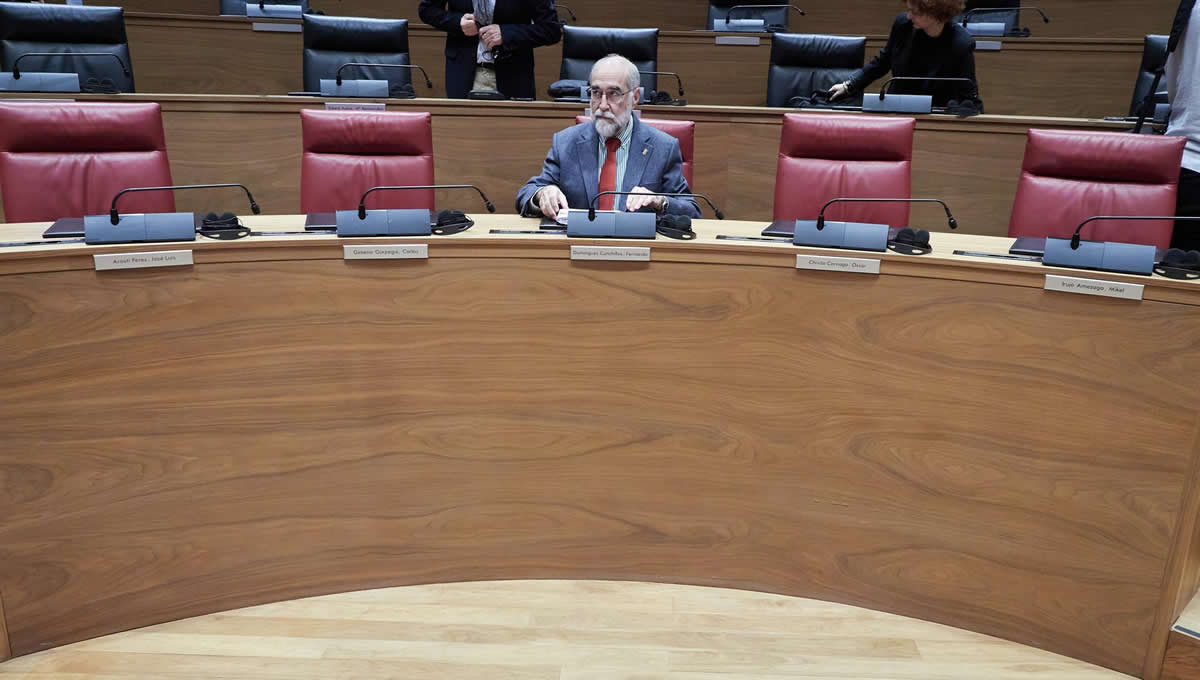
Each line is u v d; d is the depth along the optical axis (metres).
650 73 3.46
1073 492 1.56
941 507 1.65
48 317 1.48
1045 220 2.20
